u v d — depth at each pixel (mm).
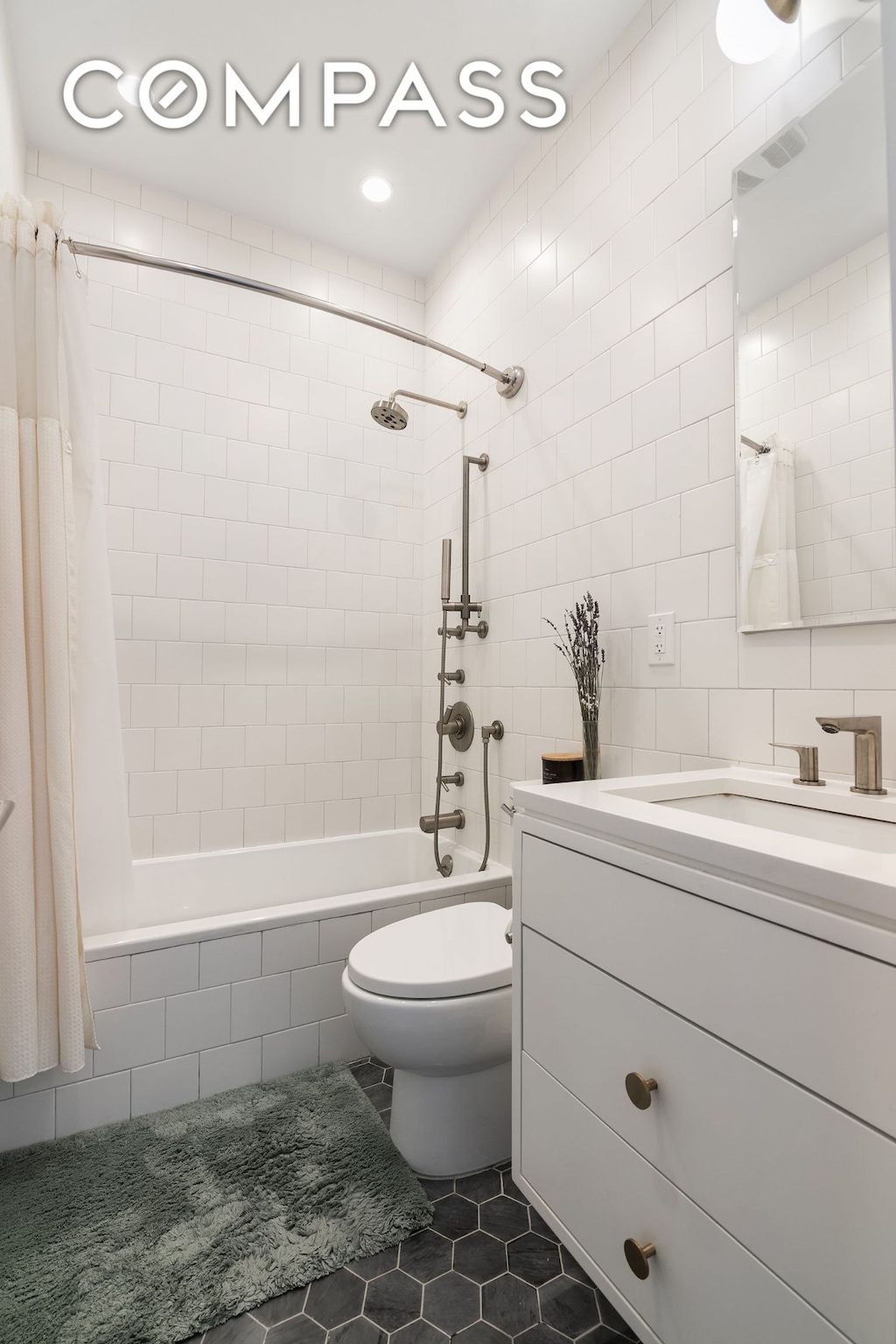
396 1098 1451
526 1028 1052
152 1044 1541
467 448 2488
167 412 2355
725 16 1197
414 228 2547
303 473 2605
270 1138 1436
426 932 1543
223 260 2455
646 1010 805
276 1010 1688
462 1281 1102
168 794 2326
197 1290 1067
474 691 2410
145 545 2307
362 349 2740
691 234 1494
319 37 1765
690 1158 732
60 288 1596
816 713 1202
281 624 2549
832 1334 576
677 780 1191
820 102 1204
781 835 729
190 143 2133
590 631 1684
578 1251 913
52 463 1502
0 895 1376
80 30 1739
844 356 1150
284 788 2533
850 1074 572
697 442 1468
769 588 1283
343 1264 1128
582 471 1851
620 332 1711
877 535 1097
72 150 2162
